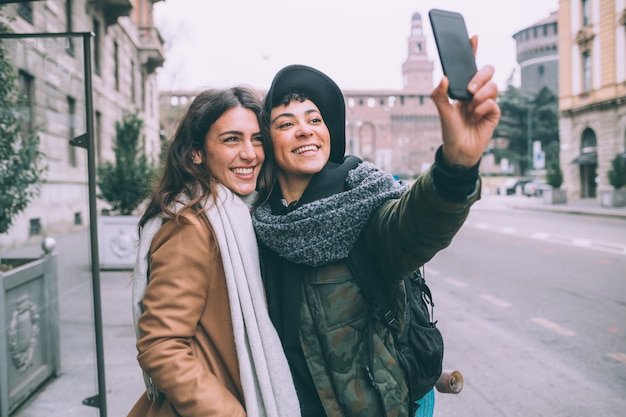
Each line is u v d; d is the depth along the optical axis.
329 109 1.57
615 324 5.76
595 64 30.56
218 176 1.50
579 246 12.39
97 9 17.11
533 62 85.44
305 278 1.38
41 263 3.84
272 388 1.33
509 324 5.86
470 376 4.31
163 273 1.36
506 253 11.66
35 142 4.66
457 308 6.64
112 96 19.48
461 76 1.08
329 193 1.47
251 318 1.34
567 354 4.83
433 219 1.16
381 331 1.38
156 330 1.33
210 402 1.28
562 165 34.06
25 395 3.62
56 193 5.86
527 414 3.60
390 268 1.33
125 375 4.14
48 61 3.81
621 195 25.20
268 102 1.51
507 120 65.88
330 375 1.33
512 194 48.03
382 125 88.44
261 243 1.46
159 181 1.51
